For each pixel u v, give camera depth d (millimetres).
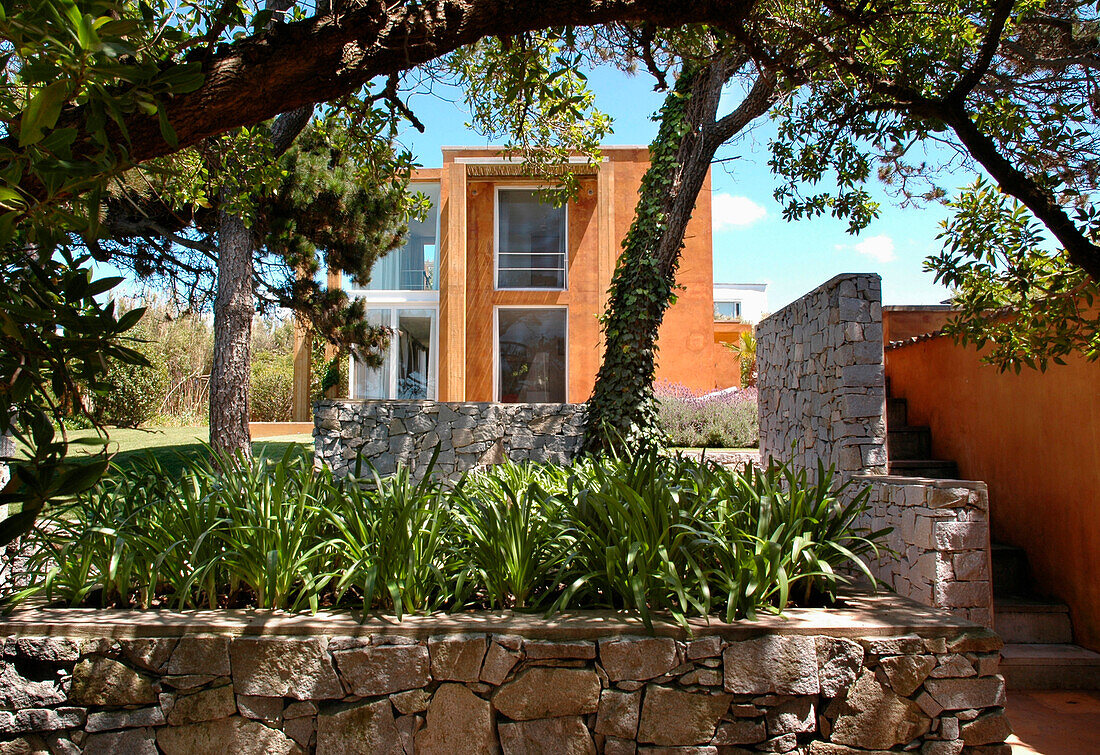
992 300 4309
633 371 7891
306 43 2375
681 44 5074
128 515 3291
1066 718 4078
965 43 4434
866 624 2635
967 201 4234
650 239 7844
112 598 3035
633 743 2545
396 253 16359
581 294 15758
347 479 3338
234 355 8945
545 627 2617
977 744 2578
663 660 2580
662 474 3678
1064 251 4004
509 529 3000
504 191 16203
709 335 16016
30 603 2998
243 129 5094
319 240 10680
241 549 2889
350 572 2824
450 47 2705
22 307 1647
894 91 3992
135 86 1731
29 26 1337
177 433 14625
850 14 4016
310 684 2578
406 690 2582
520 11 2719
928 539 4133
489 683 2582
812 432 6105
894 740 2572
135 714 2582
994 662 2617
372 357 11820
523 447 8773
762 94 7156
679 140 7809
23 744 2564
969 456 6410
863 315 5230
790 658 2580
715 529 2928
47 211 1618
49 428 1694
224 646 2604
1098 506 4766
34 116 1390
